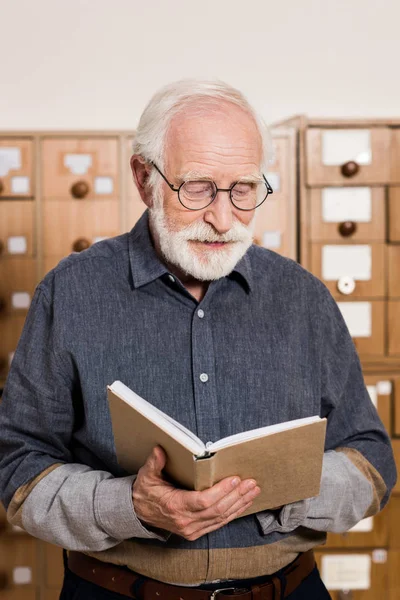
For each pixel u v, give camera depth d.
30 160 2.48
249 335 1.32
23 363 1.33
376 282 2.50
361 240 2.50
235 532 1.26
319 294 1.41
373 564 2.52
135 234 1.36
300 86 3.03
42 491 1.25
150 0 2.99
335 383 1.40
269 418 1.30
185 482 1.09
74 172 2.49
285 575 1.30
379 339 2.51
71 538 1.24
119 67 3.00
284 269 1.41
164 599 1.26
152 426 1.06
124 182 2.50
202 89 1.24
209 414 1.27
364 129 2.47
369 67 3.04
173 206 1.23
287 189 2.51
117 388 1.10
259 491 1.12
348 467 1.33
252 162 1.23
